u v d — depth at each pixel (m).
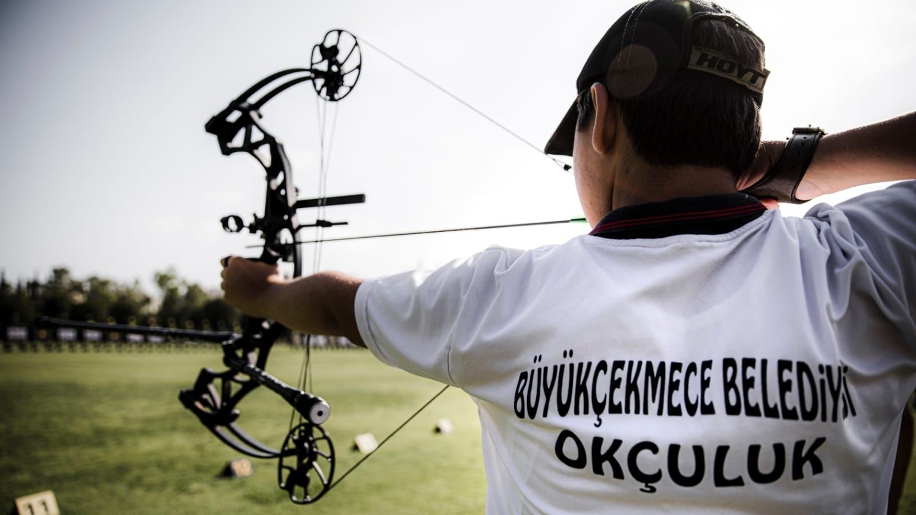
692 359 0.58
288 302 0.94
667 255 0.62
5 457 5.87
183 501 4.46
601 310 0.61
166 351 30.64
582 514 0.61
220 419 2.08
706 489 0.56
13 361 19.39
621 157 0.69
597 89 0.69
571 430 0.61
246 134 2.09
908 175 0.79
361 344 0.86
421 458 5.51
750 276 0.61
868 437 0.61
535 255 0.73
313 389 11.02
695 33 0.64
